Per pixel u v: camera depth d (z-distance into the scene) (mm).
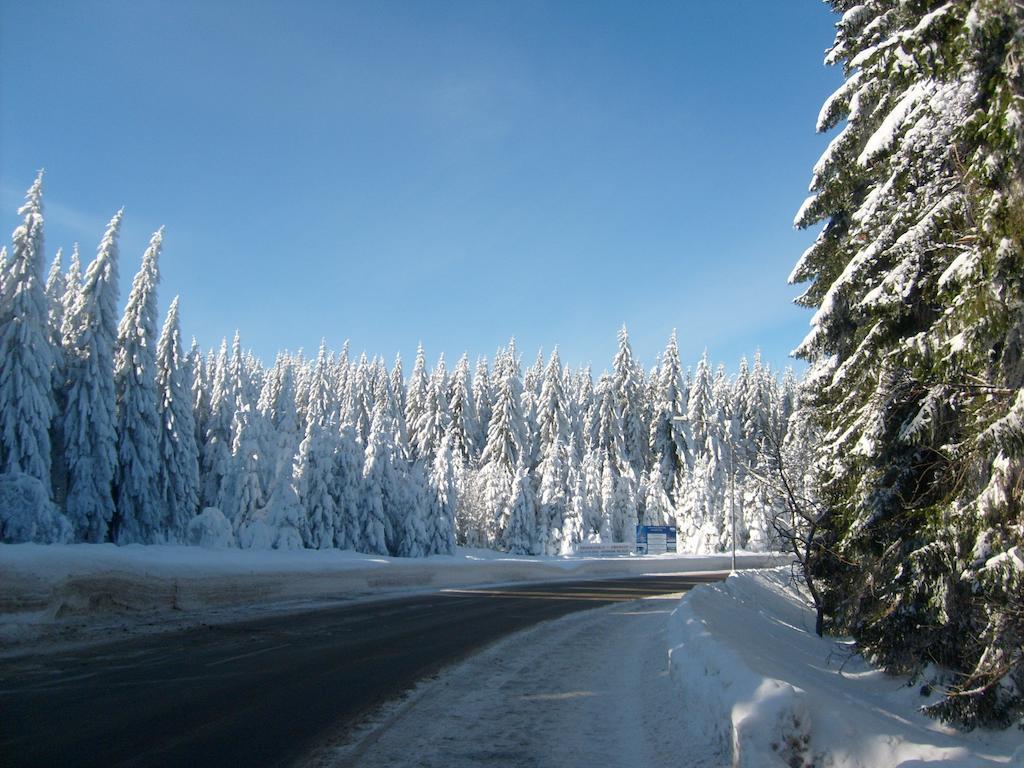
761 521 62000
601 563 48625
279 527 43469
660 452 75312
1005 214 6879
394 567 28781
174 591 17828
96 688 8945
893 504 9812
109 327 36250
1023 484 7281
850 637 14742
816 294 15609
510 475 66750
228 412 54312
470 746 6895
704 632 9445
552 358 75250
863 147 12539
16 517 29688
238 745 6664
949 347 7785
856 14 12914
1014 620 7238
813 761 5449
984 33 6930
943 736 7523
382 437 52250
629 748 6875
